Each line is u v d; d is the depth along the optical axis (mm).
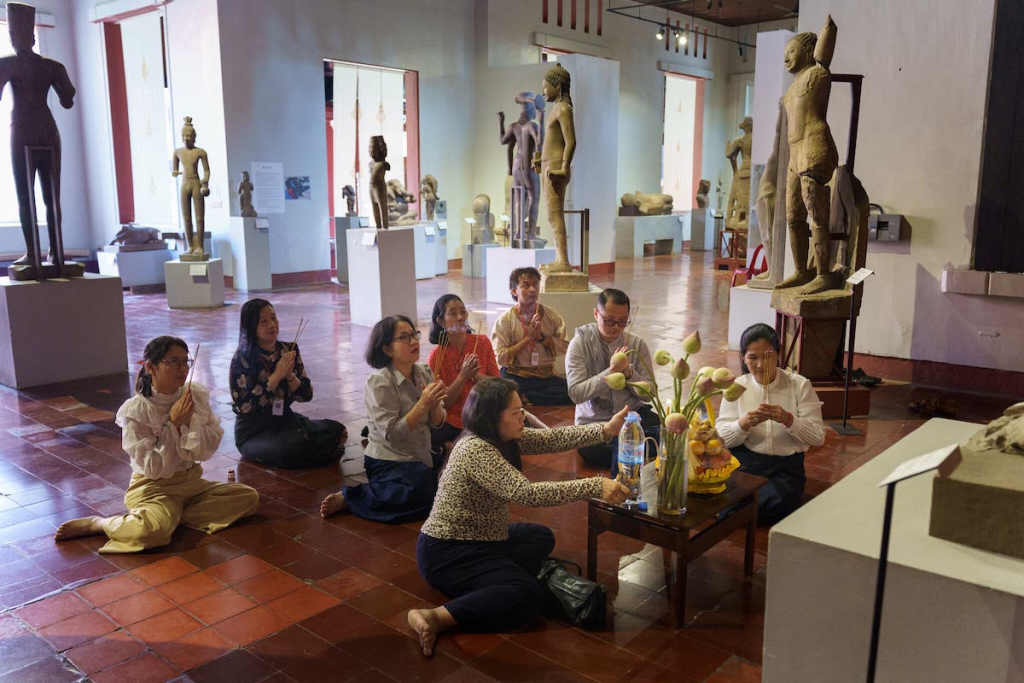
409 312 9773
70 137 15500
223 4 12664
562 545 3607
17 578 3314
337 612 3037
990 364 6293
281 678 2609
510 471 2818
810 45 5633
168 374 3607
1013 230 6016
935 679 1440
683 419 2762
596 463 4629
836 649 1550
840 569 1510
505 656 2719
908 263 6539
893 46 6344
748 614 2994
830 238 5754
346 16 14312
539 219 15125
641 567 3389
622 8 18688
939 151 6262
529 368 6004
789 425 3590
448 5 15969
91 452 4969
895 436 5262
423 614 2791
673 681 2570
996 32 5852
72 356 6828
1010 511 1445
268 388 4688
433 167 16156
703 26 22281
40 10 14805
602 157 15273
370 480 4012
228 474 4566
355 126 15055
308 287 13688
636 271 15656
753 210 8562
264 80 13320
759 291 7680
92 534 3727
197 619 2988
